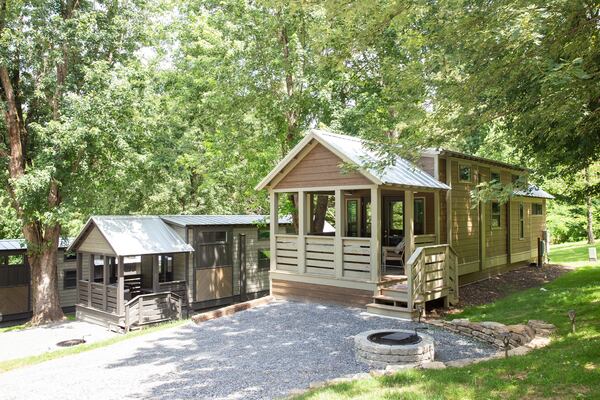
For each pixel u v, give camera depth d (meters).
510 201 18.95
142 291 18.19
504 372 6.41
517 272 18.73
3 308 18.48
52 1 16.50
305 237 13.66
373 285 11.94
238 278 20.09
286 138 17.75
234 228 20.03
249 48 15.94
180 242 17.88
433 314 11.69
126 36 18.47
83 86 16.39
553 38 6.54
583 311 9.95
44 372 9.24
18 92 17.73
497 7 6.42
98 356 10.01
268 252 21.69
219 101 16.50
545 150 9.05
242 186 21.03
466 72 7.55
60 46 16.69
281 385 7.17
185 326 11.88
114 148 17.02
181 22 19.12
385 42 12.68
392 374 6.81
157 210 27.41
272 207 14.57
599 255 22.81
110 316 16.36
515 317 10.32
